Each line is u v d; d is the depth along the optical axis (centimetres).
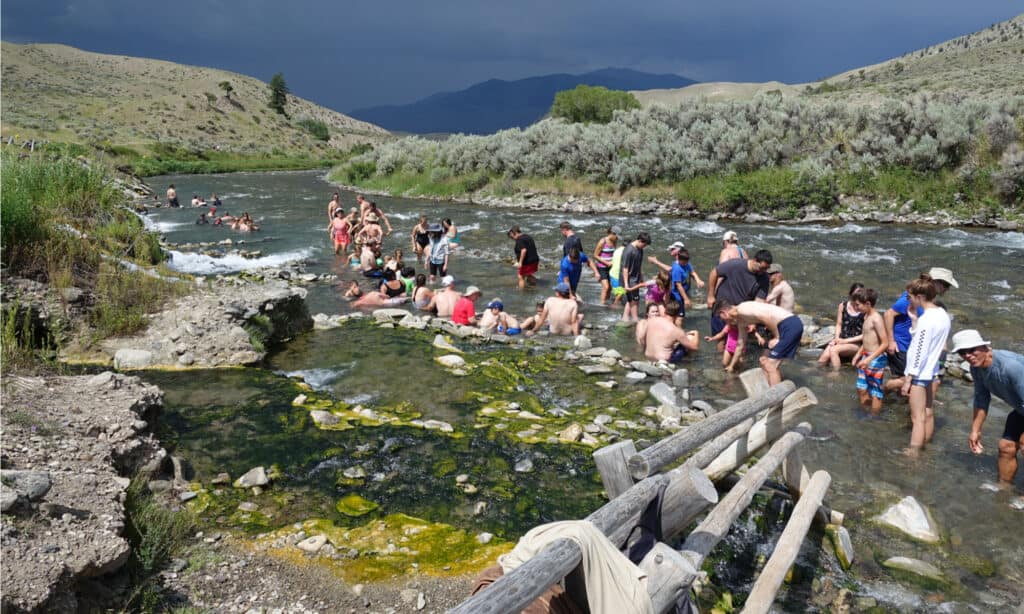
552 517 521
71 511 408
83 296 935
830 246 1878
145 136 9256
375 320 1162
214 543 460
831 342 940
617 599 269
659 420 731
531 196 3356
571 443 662
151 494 512
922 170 2484
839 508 545
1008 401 575
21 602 315
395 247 2058
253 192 4169
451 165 3966
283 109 14888
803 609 421
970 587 444
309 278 1561
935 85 7788
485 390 816
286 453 618
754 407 488
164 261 1427
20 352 702
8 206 961
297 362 911
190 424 675
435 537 484
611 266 1253
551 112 8300
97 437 528
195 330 903
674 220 2592
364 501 537
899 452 648
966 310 1177
